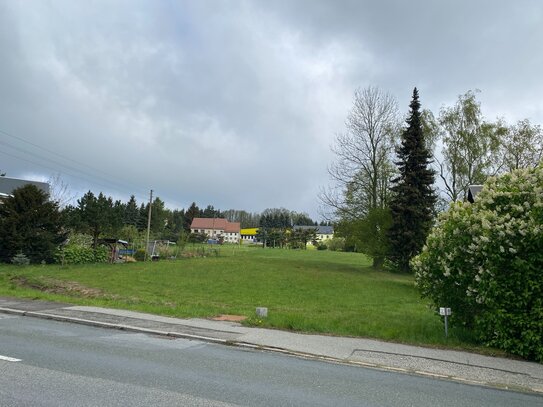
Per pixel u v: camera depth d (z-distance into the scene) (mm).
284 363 8094
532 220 9273
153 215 83000
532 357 9156
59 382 6027
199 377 6727
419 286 11828
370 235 35875
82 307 12984
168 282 24453
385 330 11391
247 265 36375
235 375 7000
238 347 9312
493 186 10906
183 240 47125
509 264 9477
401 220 34125
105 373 6609
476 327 10094
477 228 10125
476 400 6461
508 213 9812
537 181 10125
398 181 35906
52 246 29859
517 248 9312
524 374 8016
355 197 40438
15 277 21656
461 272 10438
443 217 11664
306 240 98000
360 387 6781
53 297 14867
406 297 23234
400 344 10023
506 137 39031
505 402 6445
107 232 39906
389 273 37281
